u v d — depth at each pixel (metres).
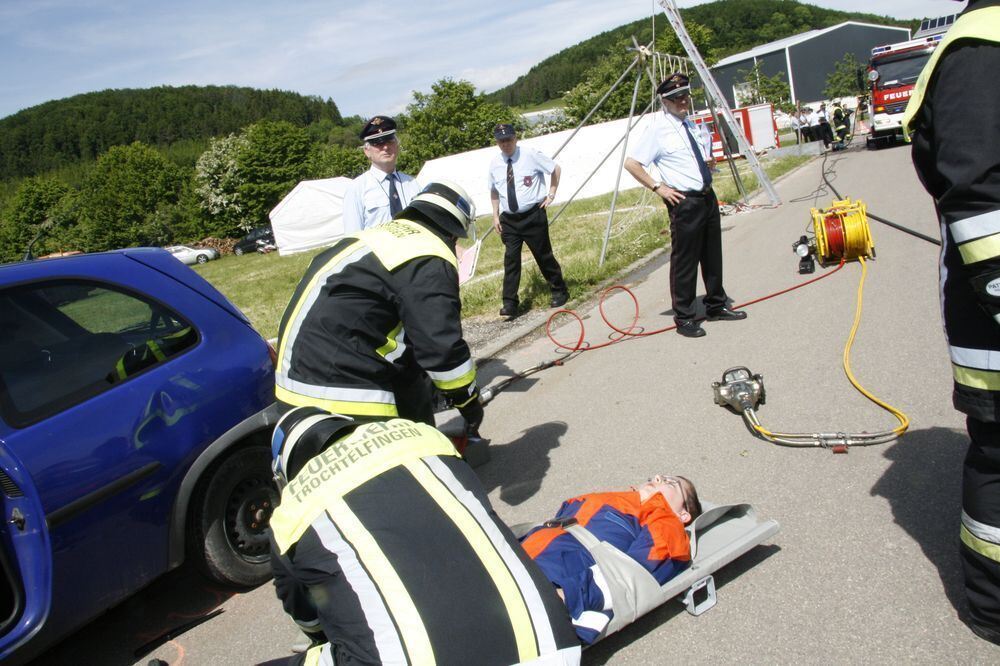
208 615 3.76
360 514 2.17
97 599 3.28
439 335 3.16
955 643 2.59
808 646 2.72
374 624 2.04
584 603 2.70
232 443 3.73
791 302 7.12
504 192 8.12
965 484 2.47
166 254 3.99
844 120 26.41
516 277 8.48
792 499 3.69
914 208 10.84
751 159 14.30
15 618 3.05
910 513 3.37
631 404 5.32
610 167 26.72
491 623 2.06
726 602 3.04
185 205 65.19
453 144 61.19
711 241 6.68
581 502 3.30
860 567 3.08
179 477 3.53
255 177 61.62
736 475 4.03
